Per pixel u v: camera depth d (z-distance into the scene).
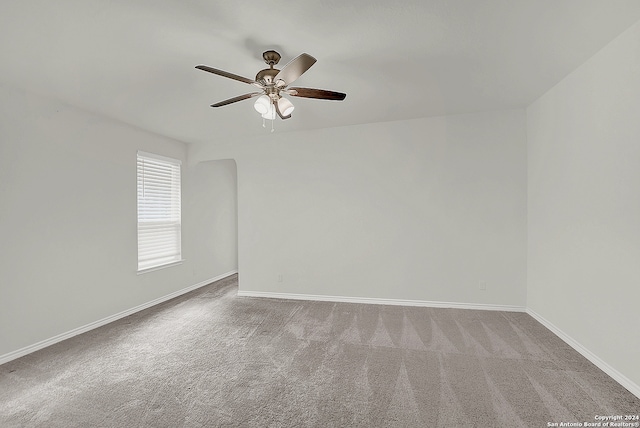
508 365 2.34
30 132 2.74
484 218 3.62
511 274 3.56
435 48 2.16
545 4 1.70
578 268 2.53
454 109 3.49
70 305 3.04
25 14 1.69
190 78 2.54
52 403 1.95
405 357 2.50
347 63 2.36
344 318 3.44
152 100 3.00
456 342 2.76
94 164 3.32
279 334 3.02
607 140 2.17
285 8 1.70
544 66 2.46
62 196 2.99
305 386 2.11
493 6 1.71
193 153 4.73
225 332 3.09
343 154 4.10
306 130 4.24
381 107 3.38
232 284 5.21
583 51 2.23
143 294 3.91
